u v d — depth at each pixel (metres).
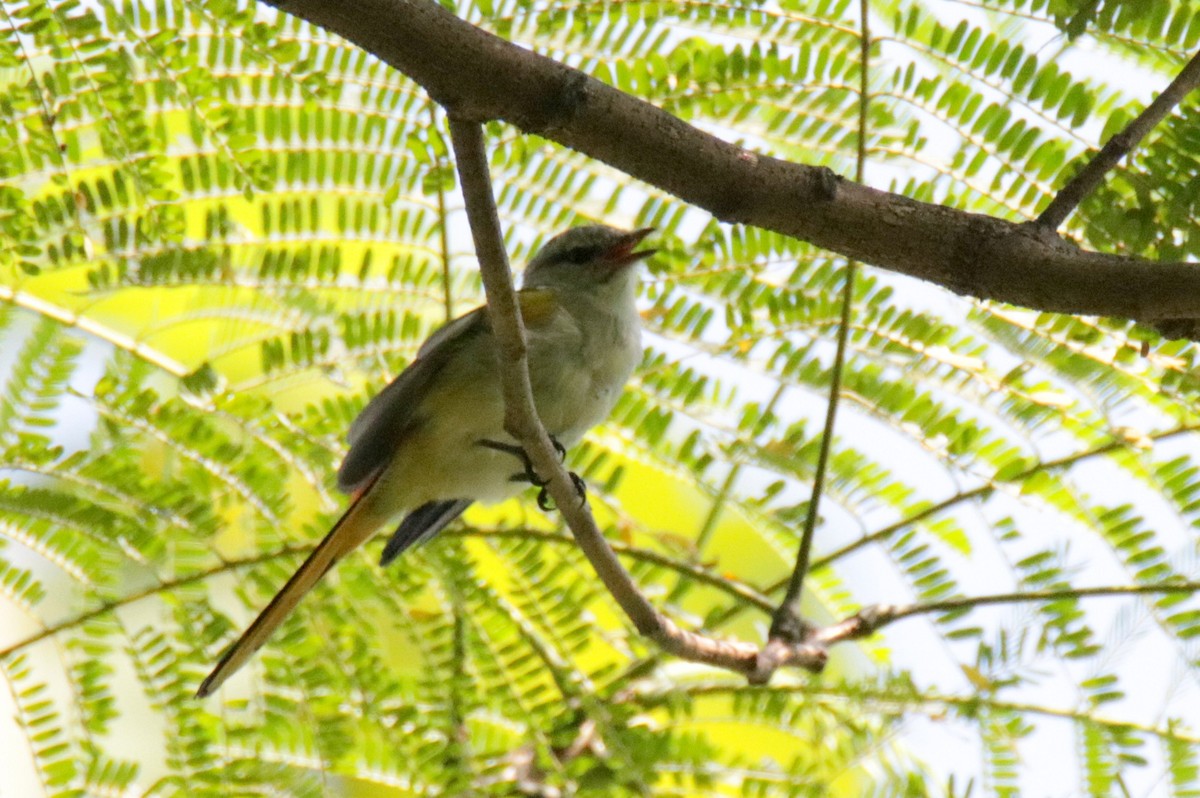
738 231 6.75
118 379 6.62
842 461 6.91
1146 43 5.45
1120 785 6.32
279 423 6.89
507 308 4.74
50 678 6.77
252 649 6.36
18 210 6.04
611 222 6.96
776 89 6.25
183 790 6.38
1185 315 4.53
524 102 4.25
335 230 6.57
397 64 4.18
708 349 6.95
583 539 5.75
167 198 6.05
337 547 6.63
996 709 6.50
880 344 6.75
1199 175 5.37
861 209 4.57
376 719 6.51
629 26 6.18
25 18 5.53
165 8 5.70
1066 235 5.72
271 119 6.11
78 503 6.46
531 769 6.59
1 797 6.75
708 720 7.12
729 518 8.09
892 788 6.40
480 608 6.77
